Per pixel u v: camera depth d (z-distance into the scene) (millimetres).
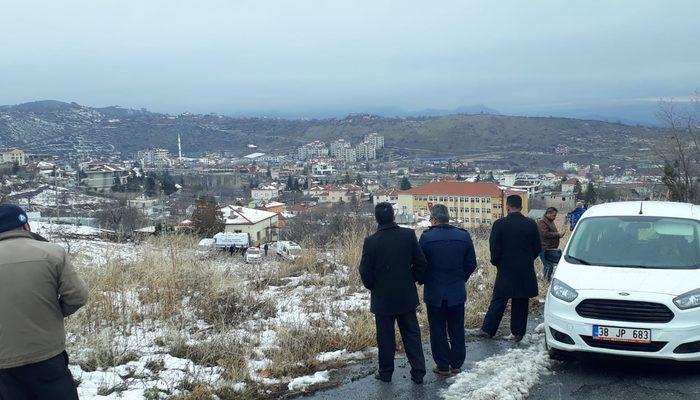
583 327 5461
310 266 10508
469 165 137500
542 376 5504
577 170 111562
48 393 3584
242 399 4910
